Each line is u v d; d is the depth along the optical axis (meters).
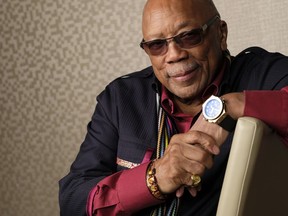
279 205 0.90
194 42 1.14
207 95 1.23
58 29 2.17
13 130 2.34
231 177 0.81
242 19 1.83
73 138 2.21
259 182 0.83
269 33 1.80
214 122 0.98
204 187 1.16
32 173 2.33
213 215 1.17
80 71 2.15
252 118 0.81
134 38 2.03
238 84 1.24
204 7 1.16
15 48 2.28
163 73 1.19
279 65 1.21
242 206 0.81
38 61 2.23
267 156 0.83
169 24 1.13
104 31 2.08
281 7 1.77
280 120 0.94
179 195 1.05
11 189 2.38
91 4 2.09
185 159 1.00
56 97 2.22
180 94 1.18
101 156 1.31
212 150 0.97
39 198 2.33
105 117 1.34
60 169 2.26
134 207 1.11
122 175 1.13
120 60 2.07
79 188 1.22
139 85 1.34
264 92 0.98
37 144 2.29
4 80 2.32
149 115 1.28
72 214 1.23
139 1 2.00
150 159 1.24
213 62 1.18
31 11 2.21
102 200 1.14
